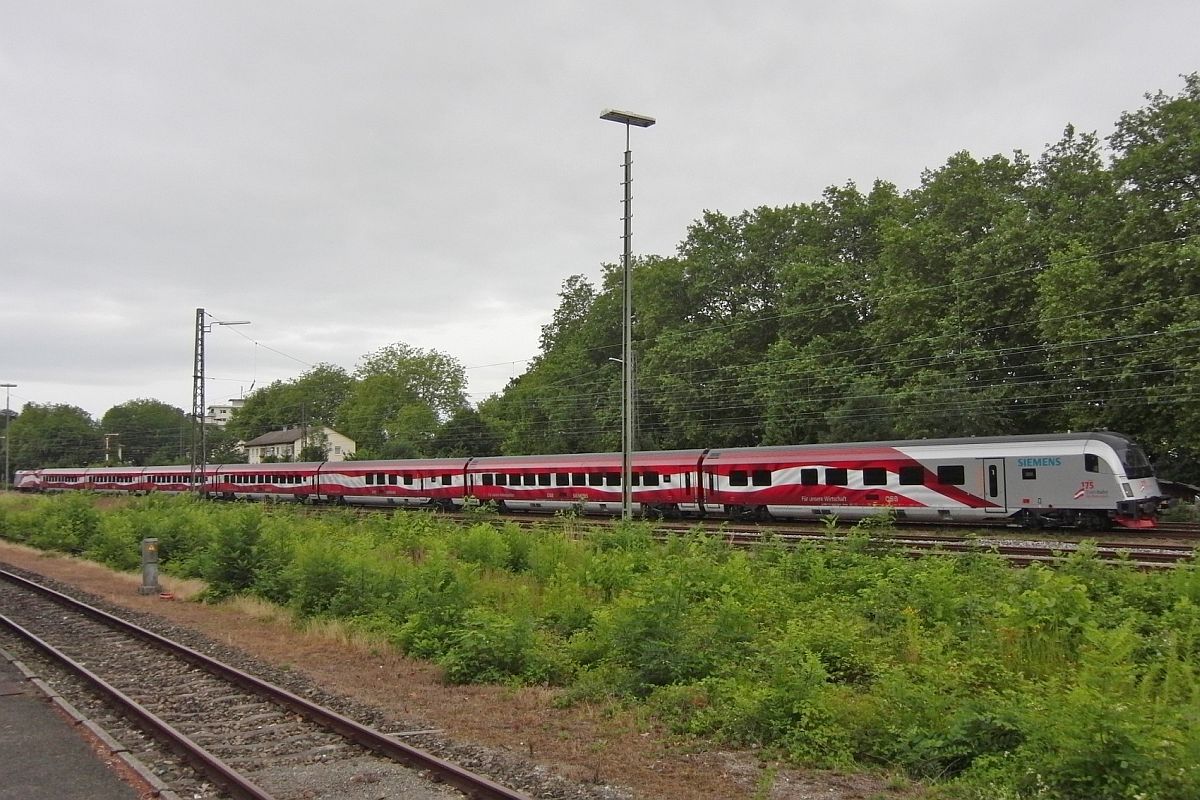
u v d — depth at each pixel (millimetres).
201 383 45719
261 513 25938
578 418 58156
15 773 7836
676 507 35344
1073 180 37562
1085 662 8469
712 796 7215
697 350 47750
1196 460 31453
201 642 14617
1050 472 25625
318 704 10398
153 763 8188
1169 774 6395
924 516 28172
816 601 13633
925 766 7574
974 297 37375
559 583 17062
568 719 9688
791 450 31469
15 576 23781
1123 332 30516
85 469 81875
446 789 7422
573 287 70875
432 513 30281
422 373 93312
